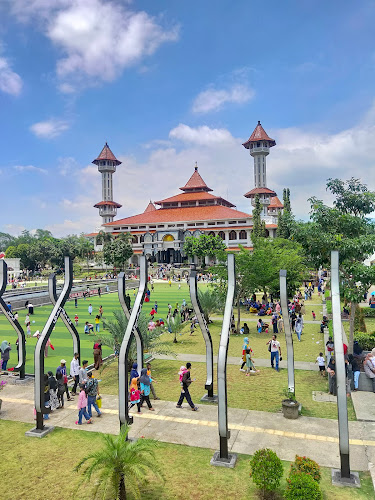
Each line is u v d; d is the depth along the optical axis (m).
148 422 13.82
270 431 12.93
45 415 14.48
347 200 20.81
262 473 9.35
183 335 30.16
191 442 12.30
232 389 17.23
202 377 19.25
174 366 21.39
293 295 44.03
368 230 20.34
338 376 10.38
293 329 29.56
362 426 13.24
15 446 12.36
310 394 16.56
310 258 21.45
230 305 12.45
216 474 10.52
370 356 16.94
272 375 19.28
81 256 118.31
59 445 12.38
